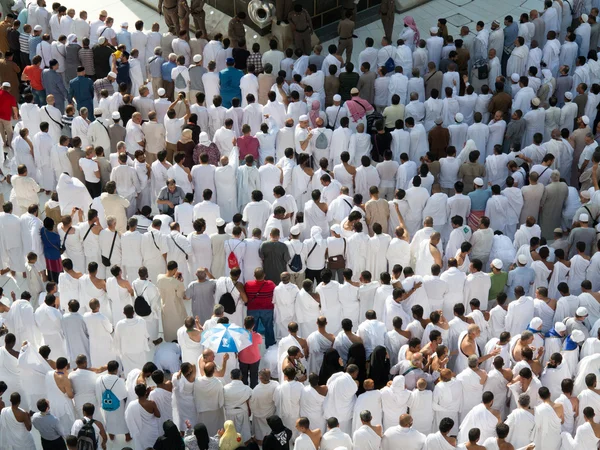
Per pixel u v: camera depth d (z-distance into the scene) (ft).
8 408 32.89
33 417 32.42
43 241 41.27
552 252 42.63
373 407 33.14
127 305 36.32
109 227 40.83
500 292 39.50
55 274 42.11
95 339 37.06
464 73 58.54
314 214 43.78
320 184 46.52
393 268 38.42
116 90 55.36
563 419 33.12
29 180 44.96
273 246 39.86
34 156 47.91
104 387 33.35
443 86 56.54
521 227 43.24
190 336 35.91
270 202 46.98
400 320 35.73
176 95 56.03
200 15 63.16
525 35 60.85
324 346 36.17
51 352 37.86
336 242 40.78
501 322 37.70
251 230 43.65
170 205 44.65
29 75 54.44
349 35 61.26
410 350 34.88
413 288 38.22
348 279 38.42
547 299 38.32
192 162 48.70
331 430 31.42
